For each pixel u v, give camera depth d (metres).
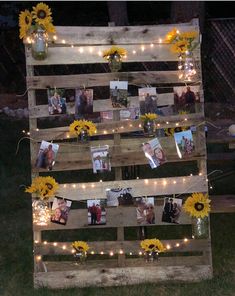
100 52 2.99
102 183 3.00
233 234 3.76
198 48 2.99
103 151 2.95
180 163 4.36
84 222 3.02
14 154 5.61
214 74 8.01
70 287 3.02
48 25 2.91
